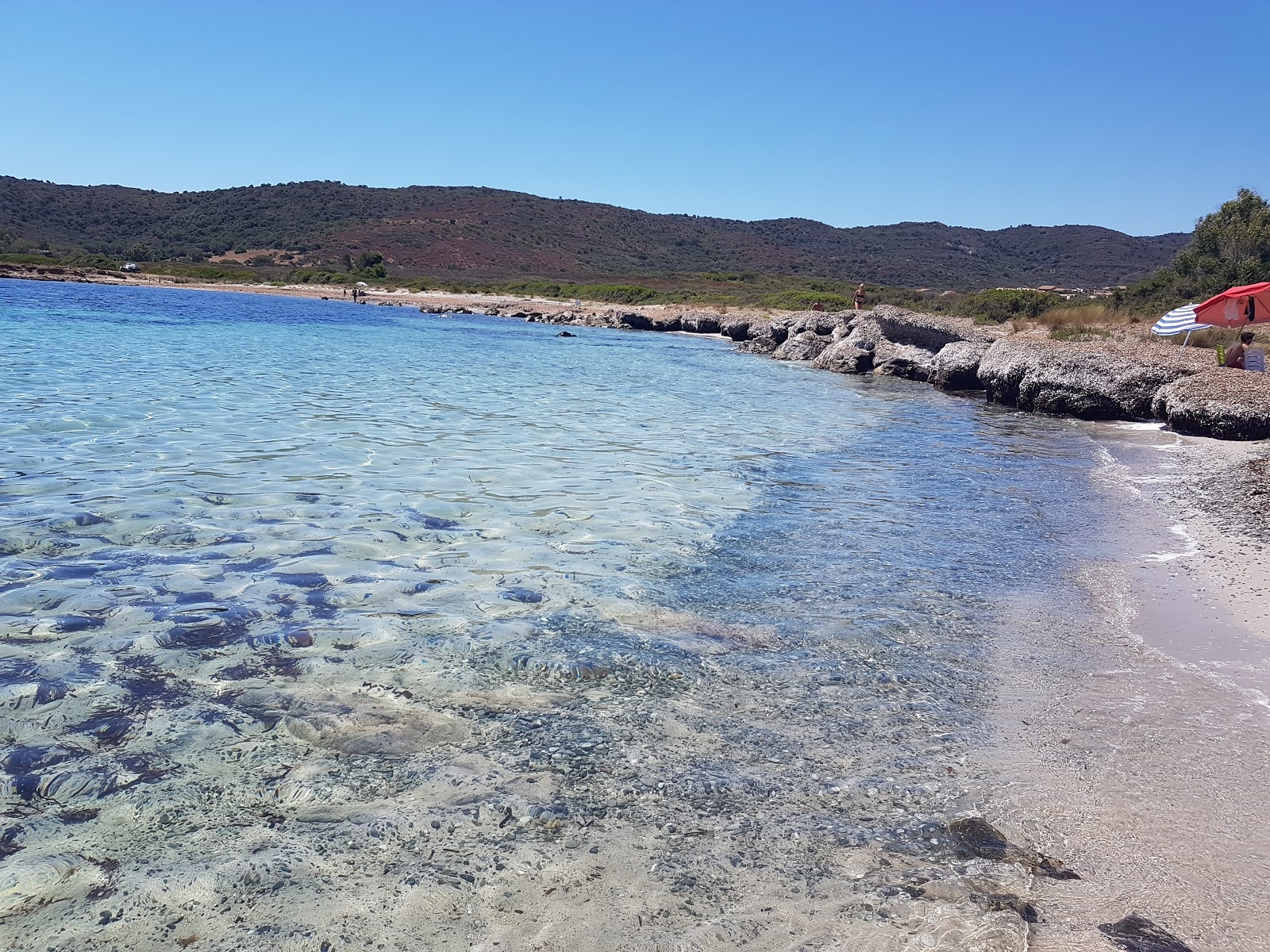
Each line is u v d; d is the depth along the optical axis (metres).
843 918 2.70
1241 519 8.29
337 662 4.41
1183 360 16.61
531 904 2.72
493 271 114.88
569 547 6.52
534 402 15.41
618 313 53.94
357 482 8.25
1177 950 2.57
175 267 87.19
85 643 4.49
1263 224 30.83
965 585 6.09
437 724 3.84
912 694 4.34
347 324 38.53
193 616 4.89
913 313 28.53
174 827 3.05
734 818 3.23
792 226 175.62
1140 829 3.24
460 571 5.85
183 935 2.54
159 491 7.46
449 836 3.05
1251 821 3.31
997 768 3.65
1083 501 9.07
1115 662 4.85
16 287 50.03
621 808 3.27
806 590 5.80
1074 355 17.72
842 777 3.55
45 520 6.47
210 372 17.05
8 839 2.95
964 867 2.97
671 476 9.34
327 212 133.62
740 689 4.32
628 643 4.78
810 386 21.98
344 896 2.73
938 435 13.96
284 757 3.53
